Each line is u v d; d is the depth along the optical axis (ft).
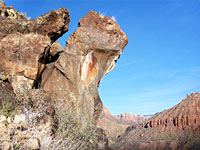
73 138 24.30
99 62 43.65
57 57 36.47
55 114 25.52
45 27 30.45
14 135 14.84
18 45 28.35
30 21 29.63
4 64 27.25
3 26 28.35
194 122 388.78
